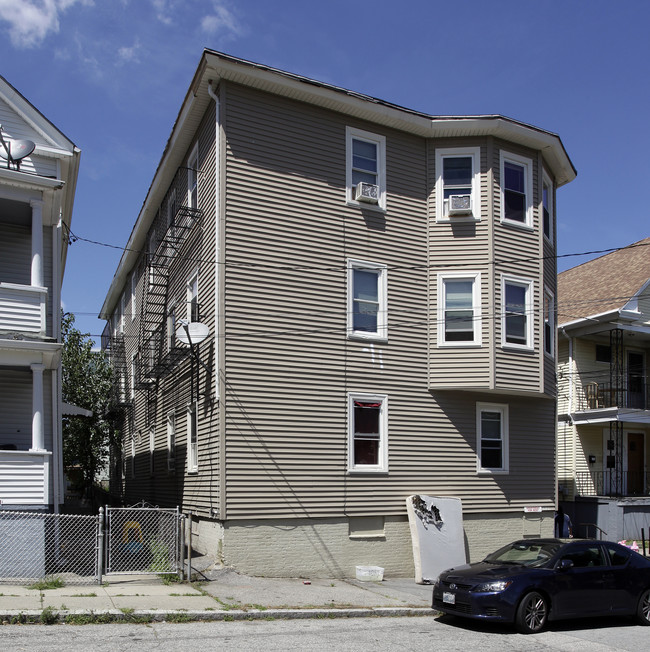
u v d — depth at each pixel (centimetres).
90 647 837
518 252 1833
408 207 1783
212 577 1354
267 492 1477
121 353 2975
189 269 1784
